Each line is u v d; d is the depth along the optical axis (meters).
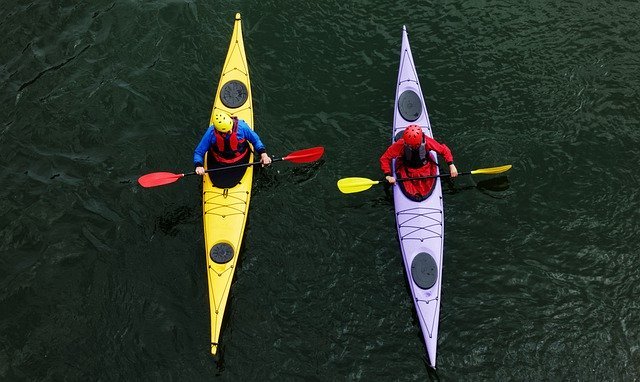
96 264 8.11
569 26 10.23
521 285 7.62
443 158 8.88
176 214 8.52
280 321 7.48
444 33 10.33
